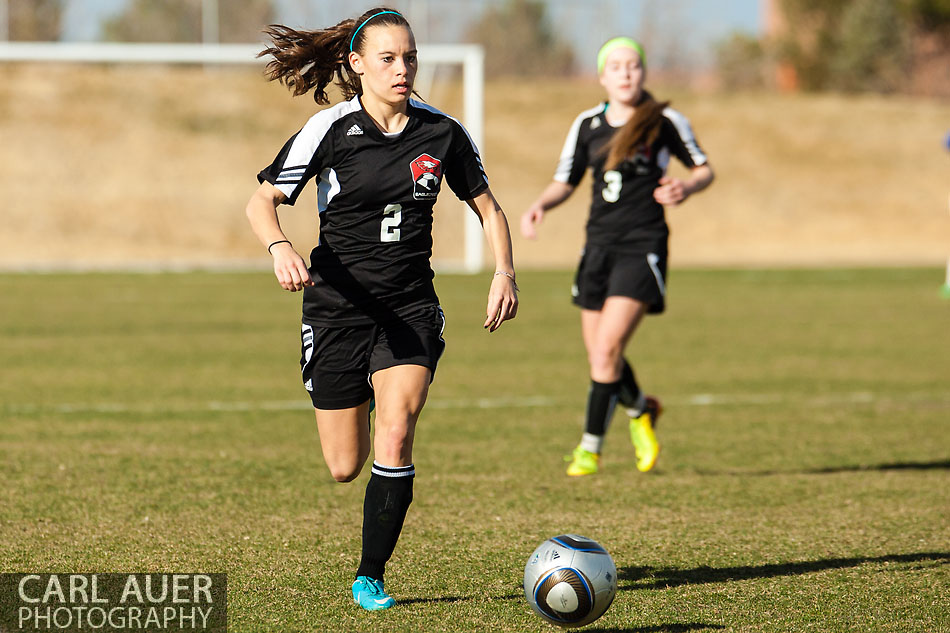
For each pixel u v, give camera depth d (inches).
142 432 765.3
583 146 668.7
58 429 772.0
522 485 621.0
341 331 413.1
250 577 436.8
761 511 564.1
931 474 658.8
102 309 1609.3
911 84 5300.2
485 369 1112.8
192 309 1622.8
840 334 1406.3
